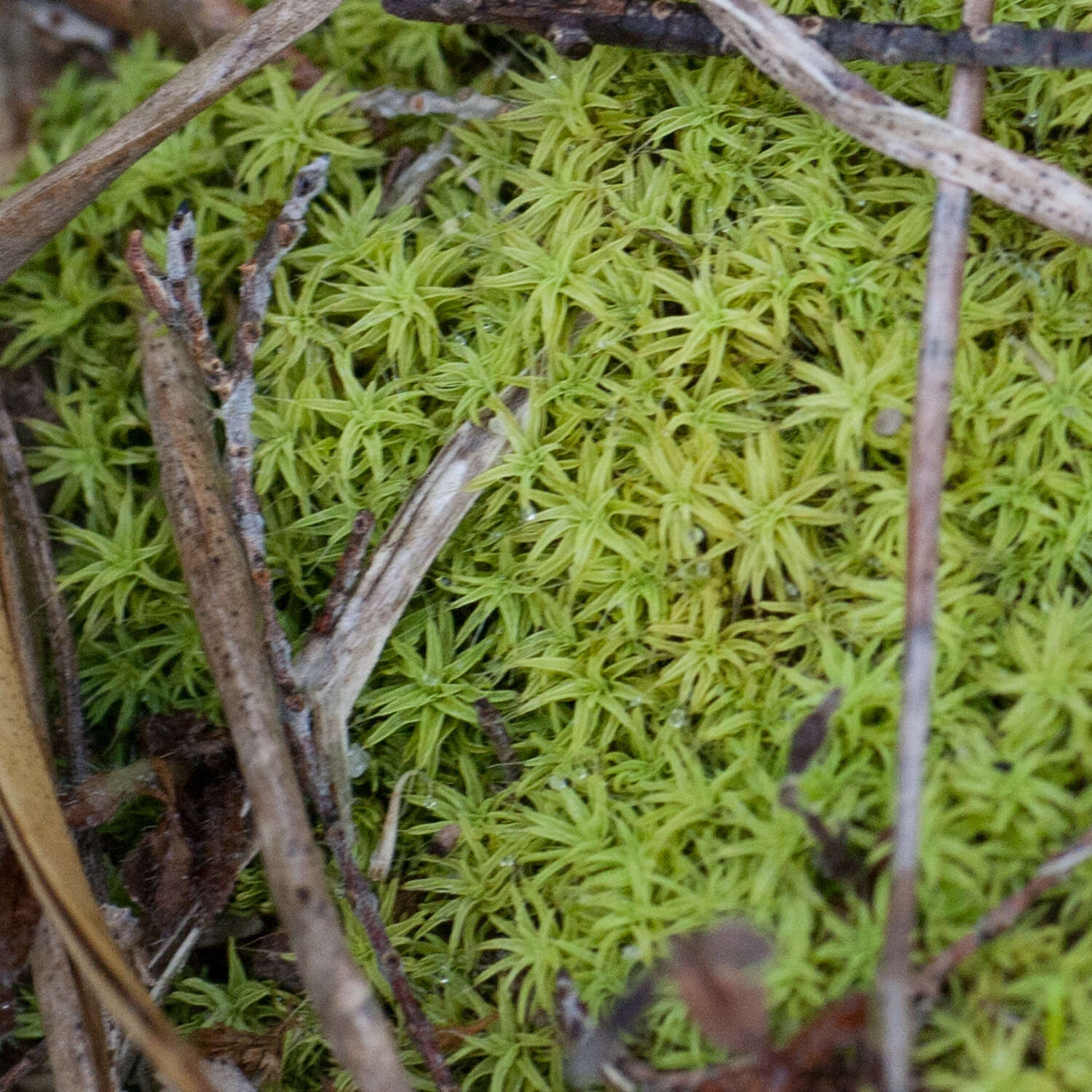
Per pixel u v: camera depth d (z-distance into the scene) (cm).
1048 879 13
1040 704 13
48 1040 13
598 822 13
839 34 13
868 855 13
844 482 13
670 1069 13
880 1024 12
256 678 13
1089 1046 12
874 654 13
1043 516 13
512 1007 13
